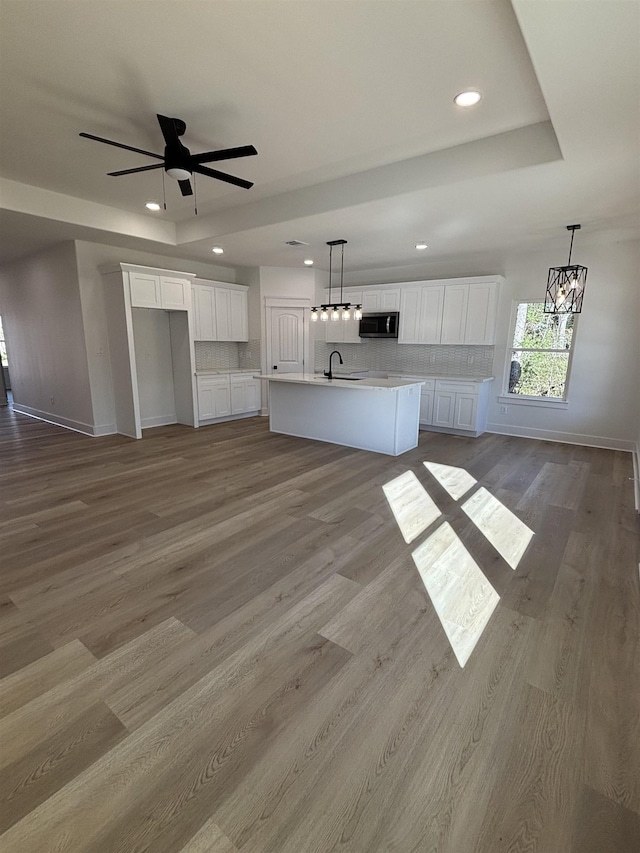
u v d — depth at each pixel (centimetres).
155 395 662
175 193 428
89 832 120
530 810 127
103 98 259
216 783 134
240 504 353
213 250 581
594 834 121
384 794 131
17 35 204
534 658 188
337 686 172
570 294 498
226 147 323
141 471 439
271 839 119
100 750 144
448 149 325
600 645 196
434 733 152
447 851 117
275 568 257
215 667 181
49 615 213
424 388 646
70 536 296
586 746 147
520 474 440
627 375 530
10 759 140
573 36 167
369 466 460
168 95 256
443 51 214
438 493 383
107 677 175
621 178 315
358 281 759
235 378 708
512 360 620
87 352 570
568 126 239
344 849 117
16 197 402
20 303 681
